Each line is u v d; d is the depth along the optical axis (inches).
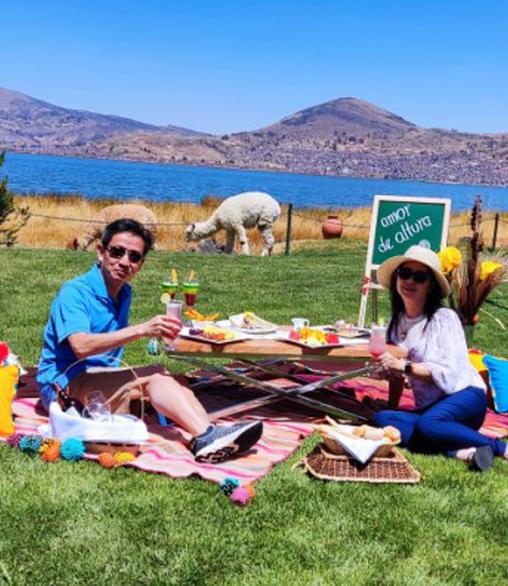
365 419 231.6
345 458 183.3
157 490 169.3
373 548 148.4
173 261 603.5
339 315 416.8
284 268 597.6
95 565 136.2
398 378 240.2
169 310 194.7
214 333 217.8
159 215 1066.1
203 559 140.3
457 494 177.8
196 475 178.2
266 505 164.9
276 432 217.3
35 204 1090.7
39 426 204.8
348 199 3348.9
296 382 264.8
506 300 493.7
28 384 248.8
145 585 131.2
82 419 186.7
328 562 142.1
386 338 224.4
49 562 136.4
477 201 266.2
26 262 542.6
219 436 186.7
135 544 144.4
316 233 991.6
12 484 168.7
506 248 865.5
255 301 443.2
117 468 181.2
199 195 2568.9
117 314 208.2
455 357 209.0
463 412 206.7
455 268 265.4
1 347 226.7
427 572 141.3
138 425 188.4
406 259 212.7
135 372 202.4
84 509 157.8
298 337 225.0
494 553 150.0
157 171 6481.3
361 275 572.4
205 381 261.1
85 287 200.5
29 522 151.0
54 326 200.1
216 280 513.7
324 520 159.6
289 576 135.9
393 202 317.7
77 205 1121.4
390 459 184.2
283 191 3954.2
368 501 170.7
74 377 200.7
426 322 213.9
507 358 338.3
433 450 206.8
